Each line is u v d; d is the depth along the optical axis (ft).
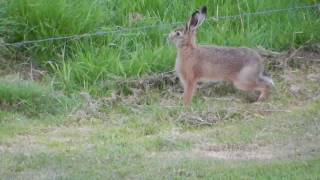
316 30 93.76
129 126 75.25
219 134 72.84
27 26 87.76
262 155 67.62
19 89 78.89
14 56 86.89
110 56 86.43
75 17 88.99
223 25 92.84
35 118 77.15
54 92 80.48
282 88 83.97
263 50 89.61
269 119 76.18
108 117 77.41
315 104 79.51
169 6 94.63
